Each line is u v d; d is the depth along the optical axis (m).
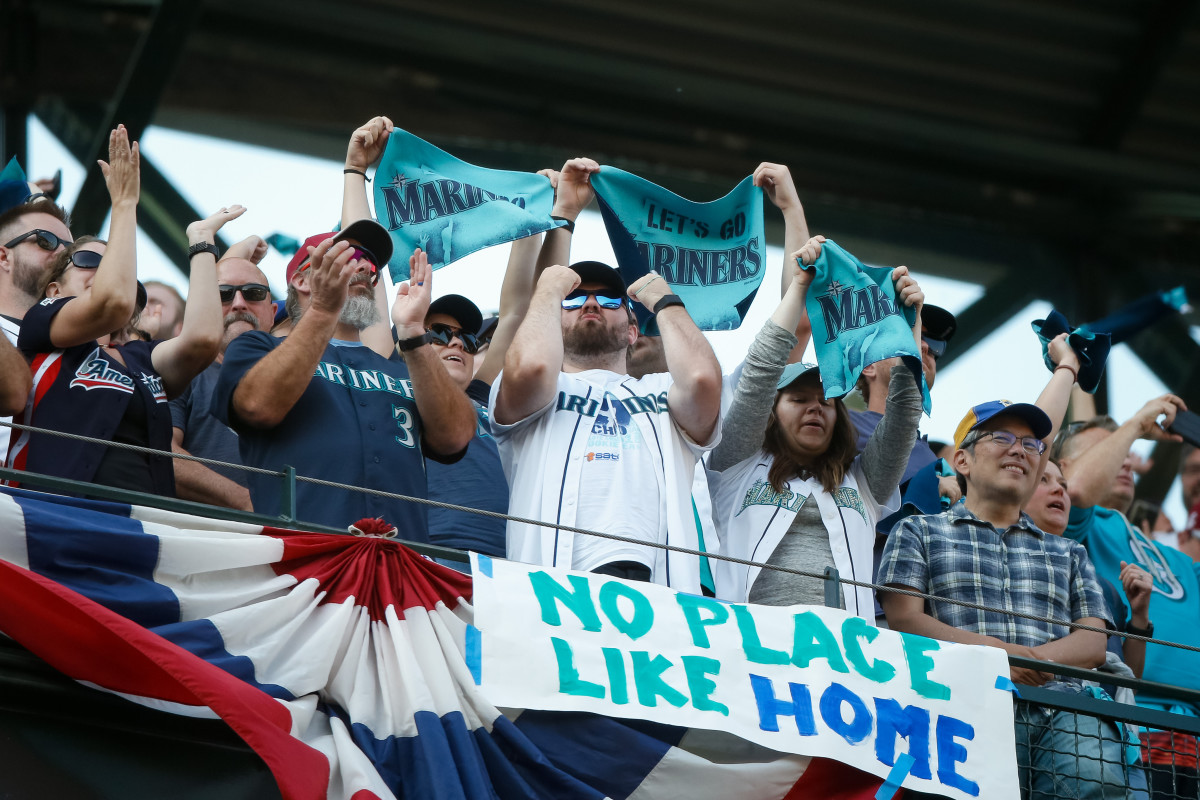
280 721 11.76
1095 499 20.02
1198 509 23.55
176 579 12.25
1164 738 16.47
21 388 13.26
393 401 14.52
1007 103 34.66
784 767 13.41
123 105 28.05
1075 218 34.69
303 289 16.16
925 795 13.84
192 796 11.70
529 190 17.39
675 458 15.03
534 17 31.80
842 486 15.96
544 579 13.42
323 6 30.53
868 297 16.31
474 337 16.62
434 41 31.05
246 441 14.11
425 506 14.22
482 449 16.31
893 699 13.98
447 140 31.19
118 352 14.31
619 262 17.36
